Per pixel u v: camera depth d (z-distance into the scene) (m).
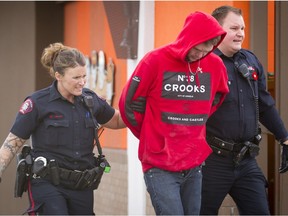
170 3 12.84
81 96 9.02
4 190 18.19
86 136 8.96
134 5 13.54
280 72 11.74
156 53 8.50
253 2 11.92
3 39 18.58
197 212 8.74
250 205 9.56
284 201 11.81
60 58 8.69
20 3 17.92
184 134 8.51
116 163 14.77
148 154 8.58
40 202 8.79
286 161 9.90
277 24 11.73
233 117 9.32
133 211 13.70
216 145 9.37
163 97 8.48
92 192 9.12
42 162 8.76
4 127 18.55
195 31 8.23
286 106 11.73
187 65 8.49
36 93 8.93
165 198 8.43
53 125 8.80
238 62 9.45
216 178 9.43
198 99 8.57
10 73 18.38
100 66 15.90
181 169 8.49
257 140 9.59
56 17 17.78
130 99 8.62
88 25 16.52
